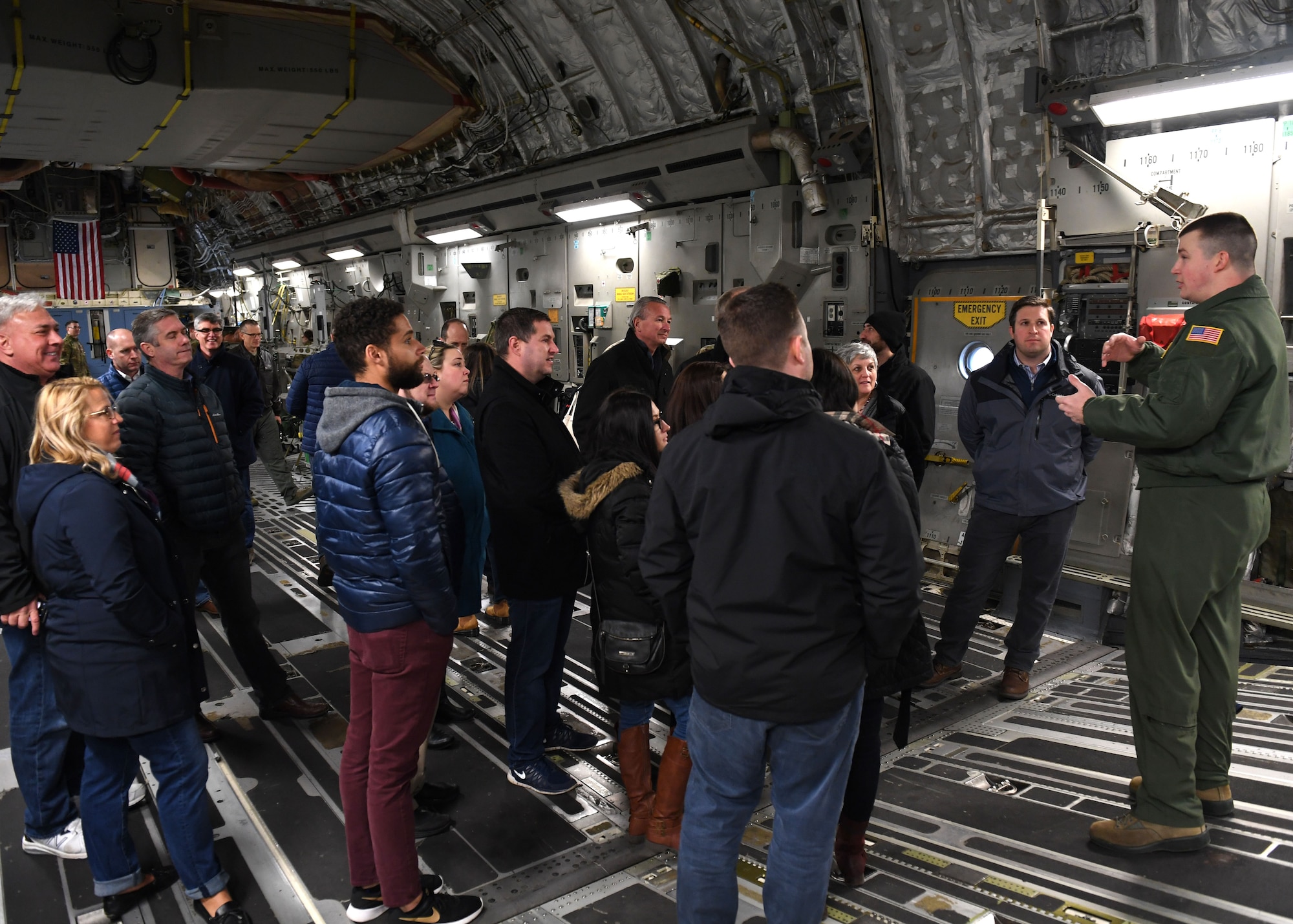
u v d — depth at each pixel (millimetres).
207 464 3527
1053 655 4695
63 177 12703
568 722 3959
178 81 7395
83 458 2410
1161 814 2682
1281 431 2592
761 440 1955
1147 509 2703
